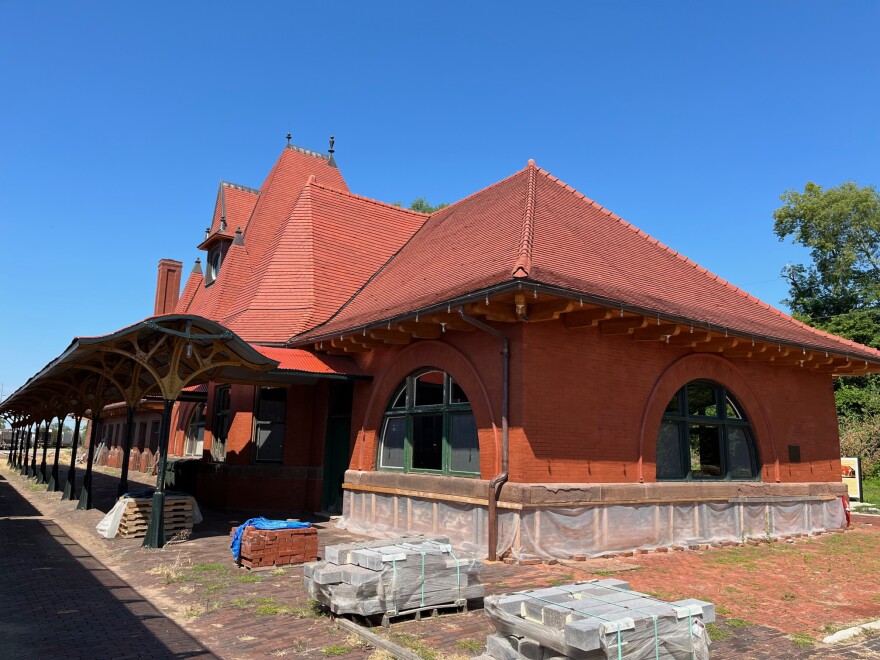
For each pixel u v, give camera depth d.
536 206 13.52
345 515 13.25
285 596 7.33
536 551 9.44
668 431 12.02
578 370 10.48
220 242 21.66
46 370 12.79
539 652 4.39
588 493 10.07
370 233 18.53
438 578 6.54
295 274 16.50
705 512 11.80
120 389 14.35
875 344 28.92
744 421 13.27
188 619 6.54
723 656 5.46
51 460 46.16
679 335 11.70
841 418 27.22
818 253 34.44
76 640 5.85
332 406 15.33
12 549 10.39
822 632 6.21
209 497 16.16
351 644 5.64
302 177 22.66
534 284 8.54
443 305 9.71
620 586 5.02
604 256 12.64
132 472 31.73
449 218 17.53
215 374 13.40
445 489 10.80
